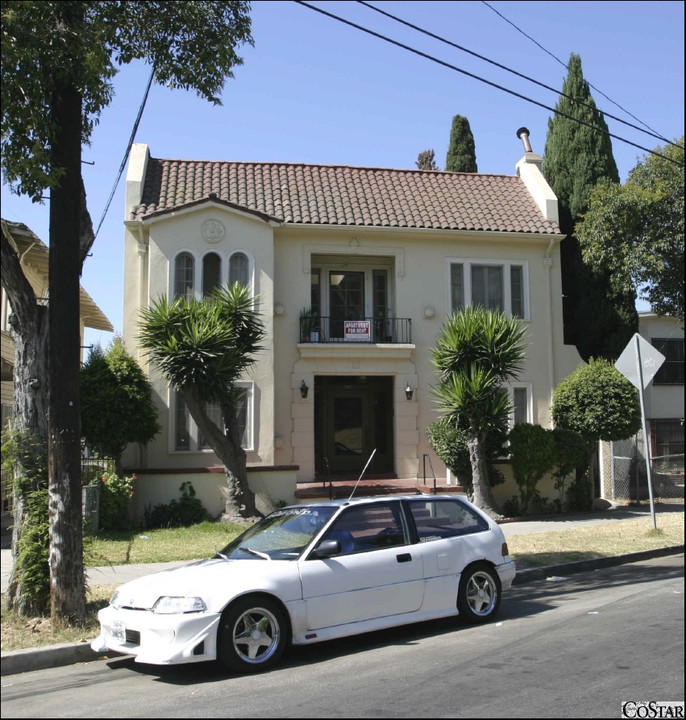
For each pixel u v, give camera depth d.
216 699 5.90
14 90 8.41
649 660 6.50
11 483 8.58
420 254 19.55
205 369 14.79
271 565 7.05
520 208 20.81
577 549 12.69
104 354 16.58
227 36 10.35
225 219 18.05
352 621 7.25
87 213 9.07
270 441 17.77
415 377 19.08
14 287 8.52
